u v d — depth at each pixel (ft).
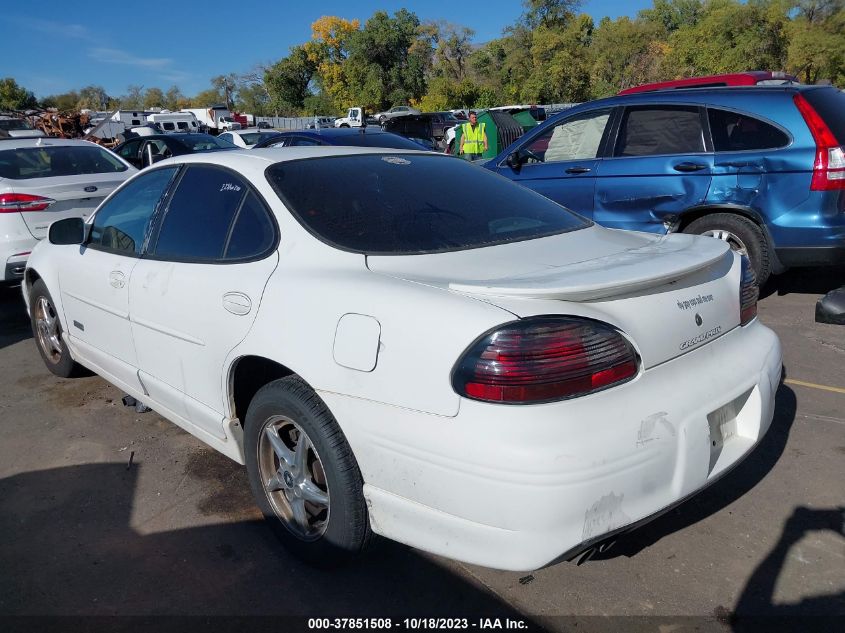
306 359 8.25
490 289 7.23
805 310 19.16
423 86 200.03
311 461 9.02
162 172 12.00
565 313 7.10
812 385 14.33
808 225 17.63
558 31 169.07
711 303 8.50
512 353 6.84
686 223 19.62
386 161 11.11
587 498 6.86
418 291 7.66
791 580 8.75
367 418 7.68
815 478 10.95
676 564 9.13
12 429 13.76
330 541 8.54
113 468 12.13
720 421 8.50
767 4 147.64
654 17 208.64
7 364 17.57
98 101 383.45
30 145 24.30
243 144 62.80
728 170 18.42
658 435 7.36
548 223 10.39
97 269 12.59
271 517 9.65
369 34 194.59
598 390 7.11
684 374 7.98
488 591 8.77
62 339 15.26
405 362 7.36
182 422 11.19
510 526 6.85
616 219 20.54
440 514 7.28
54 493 11.36
